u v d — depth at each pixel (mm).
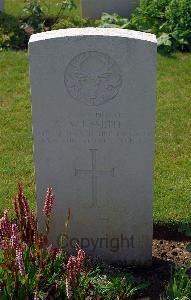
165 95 3893
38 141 2377
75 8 5137
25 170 3129
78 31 2264
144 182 2414
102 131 2350
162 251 2594
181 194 2916
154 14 4668
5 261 2105
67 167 2414
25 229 2250
